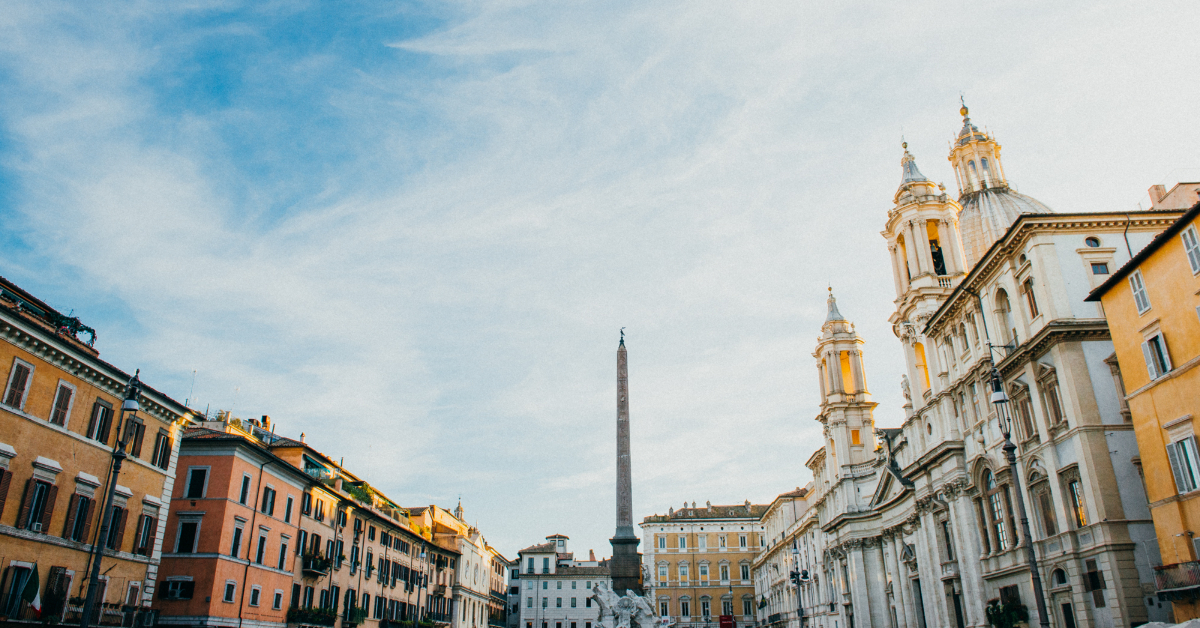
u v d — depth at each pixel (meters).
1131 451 30.36
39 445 27.42
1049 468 32.81
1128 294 27.97
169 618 36.88
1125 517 29.30
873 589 62.09
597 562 122.75
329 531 51.00
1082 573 30.72
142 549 32.62
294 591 45.84
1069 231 33.84
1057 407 32.72
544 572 105.44
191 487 39.44
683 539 110.88
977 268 38.56
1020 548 35.47
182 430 36.03
